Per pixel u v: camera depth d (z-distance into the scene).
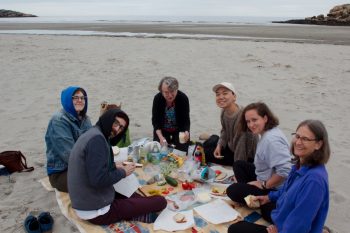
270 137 3.48
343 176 4.73
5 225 3.56
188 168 4.41
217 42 20.39
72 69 11.74
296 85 9.84
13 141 5.82
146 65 12.59
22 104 7.87
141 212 3.43
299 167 2.79
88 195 3.24
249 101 8.27
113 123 3.17
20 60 13.35
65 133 3.91
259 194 3.56
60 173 3.98
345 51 16.83
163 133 5.37
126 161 4.39
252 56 14.70
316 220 2.64
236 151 4.37
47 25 47.78
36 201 3.99
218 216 3.51
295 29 39.41
